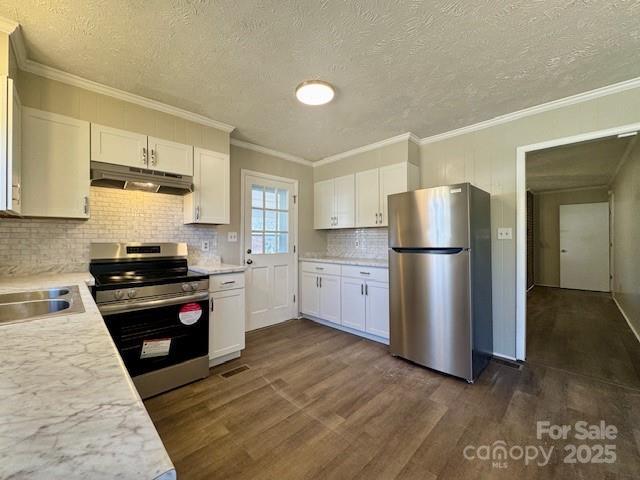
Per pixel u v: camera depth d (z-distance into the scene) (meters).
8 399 0.46
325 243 4.32
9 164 1.44
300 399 1.98
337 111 2.52
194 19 1.46
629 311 3.72
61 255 2.12
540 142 2.46
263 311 3.53
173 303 2.11
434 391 2.08
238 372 2.37
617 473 1.36
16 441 0.36
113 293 1.87
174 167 2.43
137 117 2.25
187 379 2.18
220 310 2.46
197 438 1.61
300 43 1.65
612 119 2.15
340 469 1.39
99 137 2.06
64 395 0.48
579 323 3.74
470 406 1.89
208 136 2.66
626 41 1.63
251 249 3.43
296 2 1.36
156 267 2.53
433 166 3.14
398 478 1.34
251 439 1.60
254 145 3.42
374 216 3.36
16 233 1.96
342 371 2.39
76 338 0.76
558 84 2.09
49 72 1.87
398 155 3.13
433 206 2.35
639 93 2.05
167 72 1.93
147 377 2.00
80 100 2.00
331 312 3.47
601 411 1.83
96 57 1.77
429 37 1.60
